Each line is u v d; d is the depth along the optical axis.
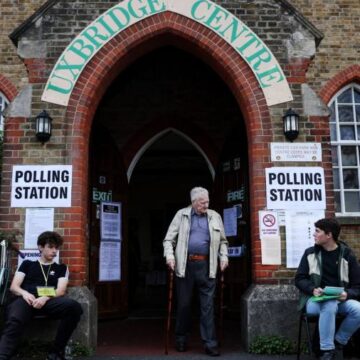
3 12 10.66
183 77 11.25
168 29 7.58
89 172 9.73
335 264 5.90
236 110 11.16
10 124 7.27
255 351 6.61
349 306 5.62
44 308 5.78
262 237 7.07
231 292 9.81
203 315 6.62
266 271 6.98
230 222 10.00
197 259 6.73
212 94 11.21
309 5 10.84
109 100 11.12
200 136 11.06
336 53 10.70
